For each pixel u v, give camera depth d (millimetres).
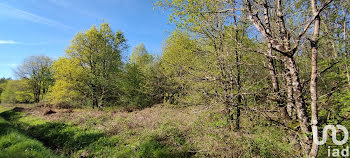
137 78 19297
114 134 8203
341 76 4211
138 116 11625
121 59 20938
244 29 6250
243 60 5641
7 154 5328
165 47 14523
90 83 18719
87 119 11102
